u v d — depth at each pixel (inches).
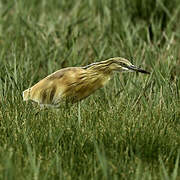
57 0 850.1
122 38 746.8
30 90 543.5
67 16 831.1
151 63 658.8
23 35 765.3
